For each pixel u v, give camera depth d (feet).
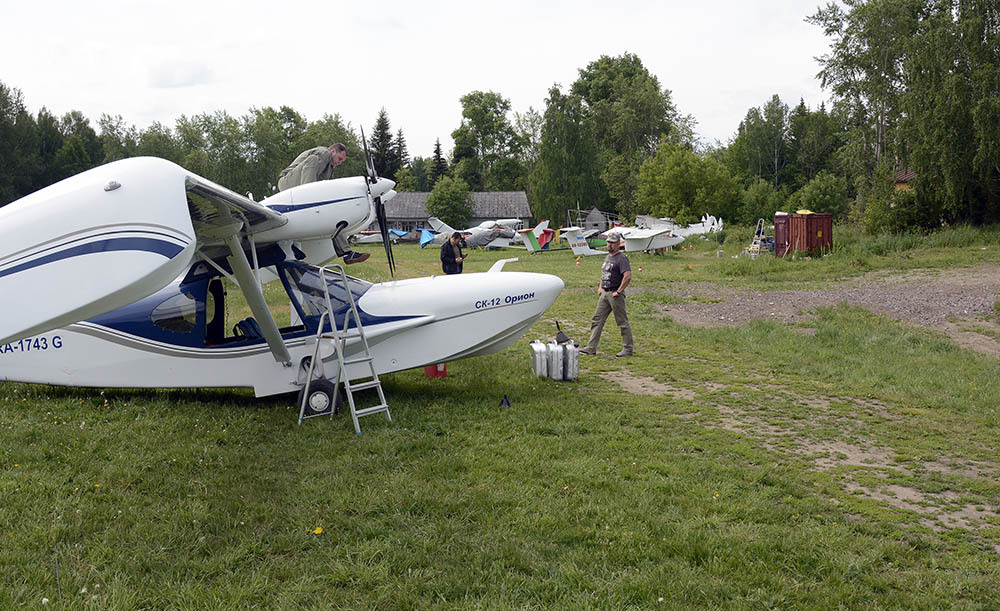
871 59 117.60
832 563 11.25
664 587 10.39
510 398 22.16
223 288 21.30
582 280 65.26
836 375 26.73
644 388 24.48
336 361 20.97
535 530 12.32
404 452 16.58
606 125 239.30
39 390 21.44
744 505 13.66
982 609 10.12
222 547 11.51
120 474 14.48
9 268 11.47
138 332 20.59
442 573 10.78
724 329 36.88
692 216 155.84
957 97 85.61
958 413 21.79
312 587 10.27
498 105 275.39
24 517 12.28
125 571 10.55
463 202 201.57
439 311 21.99
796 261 75.15
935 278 58.65
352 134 206.49
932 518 13.55
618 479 14.98
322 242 23.04
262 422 19.10
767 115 241.55
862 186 119.85
